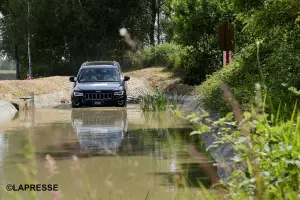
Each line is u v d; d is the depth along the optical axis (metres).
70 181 11.65
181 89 47.62
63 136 19.84
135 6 84.75
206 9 45.75
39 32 80.50
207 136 17.31
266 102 13.47
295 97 13.12
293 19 19.41
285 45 17.94
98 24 81.31
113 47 82.38
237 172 7.38
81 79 35.91
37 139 18.97
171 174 12.25
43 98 42.84
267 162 6.84
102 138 19.17
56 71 79.06
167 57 66.31
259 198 5.47
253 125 7.39
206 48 47.47
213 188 10.44
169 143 17.52
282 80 14.43
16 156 15.29
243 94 16.55
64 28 80.44
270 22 19.92
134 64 71.44
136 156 14.99
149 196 10.09
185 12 46.59
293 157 6.79
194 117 7.77
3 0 88.88
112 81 35.59
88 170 12.98
